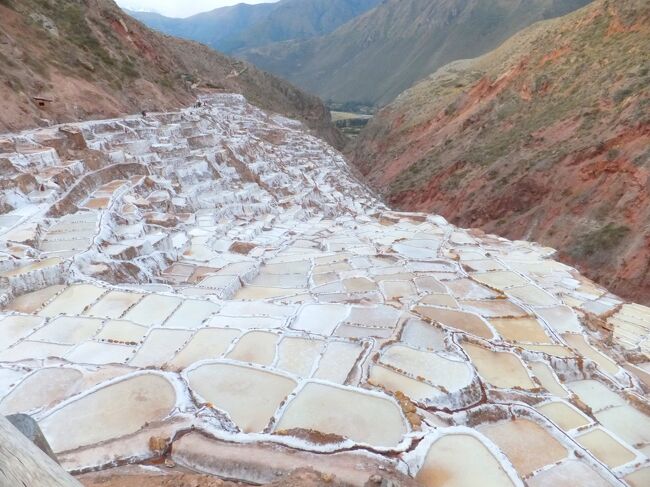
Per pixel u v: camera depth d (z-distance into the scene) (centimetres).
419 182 6166
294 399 920
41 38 3866
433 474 741
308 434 773
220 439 757
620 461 1067
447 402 1051
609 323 2156
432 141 7081
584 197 3984
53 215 2025
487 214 4781
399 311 1504
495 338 1507
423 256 2536
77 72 3850
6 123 2703
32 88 3191
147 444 754
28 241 1698
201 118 4538
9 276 1469
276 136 6147
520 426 1057
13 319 1335
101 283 1561
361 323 1421
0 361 1137
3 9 3700
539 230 4209
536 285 2205
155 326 1306
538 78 5697
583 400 1348
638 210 3550
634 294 3203
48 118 3064
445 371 1146
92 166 2622
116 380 949
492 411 1073
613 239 3544
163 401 894
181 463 730
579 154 4256
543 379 1327
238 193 3422
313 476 662
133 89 4412
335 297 1883
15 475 271
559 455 988
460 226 4944
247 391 952
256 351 1181
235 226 2995
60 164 2431
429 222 3722
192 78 7138
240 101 7144
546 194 4391
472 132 6259
